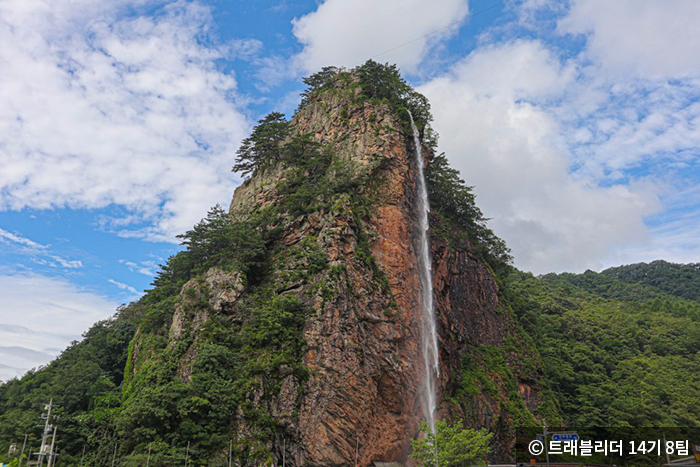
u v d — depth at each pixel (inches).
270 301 3085.6
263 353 2893.7
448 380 3612.2
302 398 2743.6
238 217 4045.3
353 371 2827.3
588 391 4552.2
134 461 2479.1
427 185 4665.4
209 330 3038.9
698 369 5137.8
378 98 4207.7
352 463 2664.9
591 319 6053.2
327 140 4141.2
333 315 2918.3
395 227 3521.2
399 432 2957.7
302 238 3427.7
